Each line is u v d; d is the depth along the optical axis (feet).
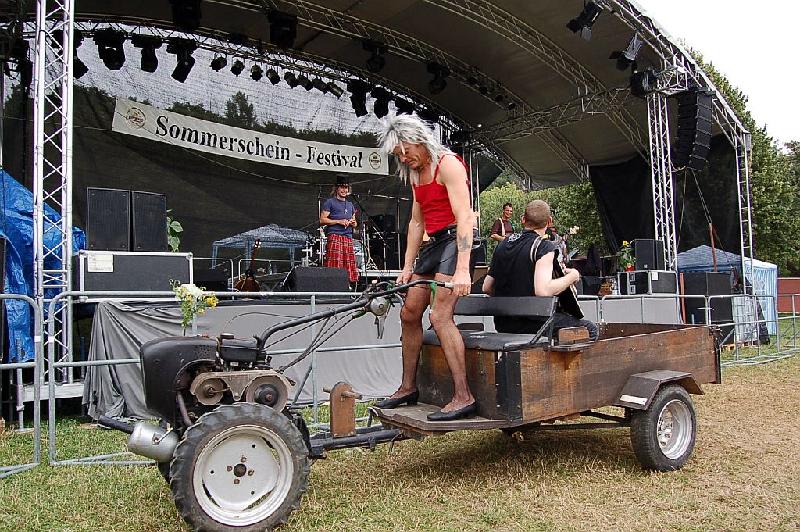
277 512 9.45
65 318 18.69
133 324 17.80
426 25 35.58
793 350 32.50
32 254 20.35
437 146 11.21
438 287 11.17
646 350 12.91
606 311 27.12
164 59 34.73
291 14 33.58
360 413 18.58
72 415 19.61
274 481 9.64
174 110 34.88
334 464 13.08
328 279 23.00
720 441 14.70
